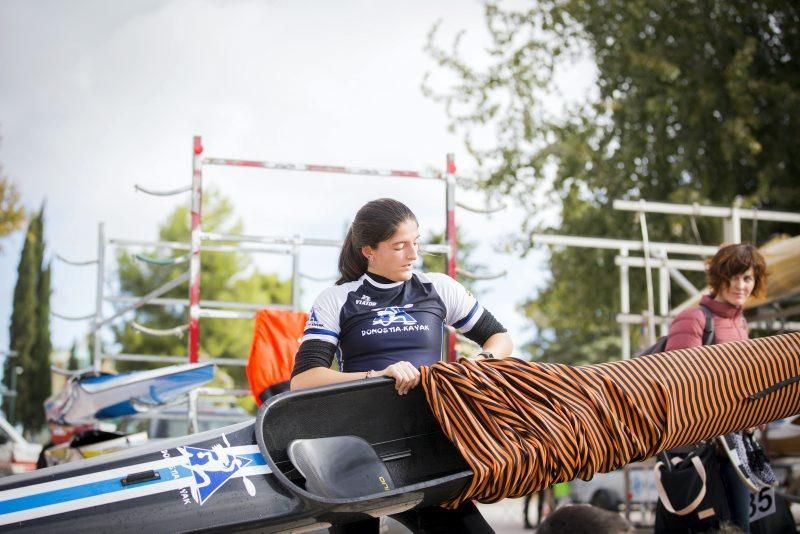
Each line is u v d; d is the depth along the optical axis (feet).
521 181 50.67
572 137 49.55
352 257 10.59
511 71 51.85
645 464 27.84
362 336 10.26
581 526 8.85
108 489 7.96
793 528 15.78
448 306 10.85
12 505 7.71
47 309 101.50
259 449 8.56
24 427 98.48
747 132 44.62
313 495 8.04
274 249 25.45
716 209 27.96
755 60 49.70
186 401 21.26
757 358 9.99
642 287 48.42
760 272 13.65
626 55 49.32
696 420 9.64
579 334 54.65
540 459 8.84
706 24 48.93
